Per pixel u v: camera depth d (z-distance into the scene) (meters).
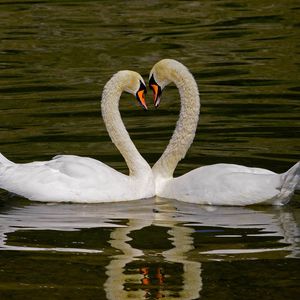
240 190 13.48
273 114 18.59
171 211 13.42
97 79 21.98
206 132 17.42
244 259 11.27
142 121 18.47
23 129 17.72
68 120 18.39
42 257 11.35
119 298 10.14
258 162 15.45
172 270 10.93
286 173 13.12
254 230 12.41
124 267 11.02
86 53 24.89
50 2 32.38
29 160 15.63
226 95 20.39
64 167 13.97
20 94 20.73
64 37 26.91
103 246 11.76
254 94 20.38
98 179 13.88
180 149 14.70
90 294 10.27
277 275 10.77
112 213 13.30
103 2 32.25
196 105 14.77
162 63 14.86
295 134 17.09
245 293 10.30
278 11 30.25
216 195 13.65
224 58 24.12
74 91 20.89
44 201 13.74
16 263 11.16
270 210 13.40
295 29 27.53
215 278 10.70
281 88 20.86
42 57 24.58
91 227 12.59
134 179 14.20
